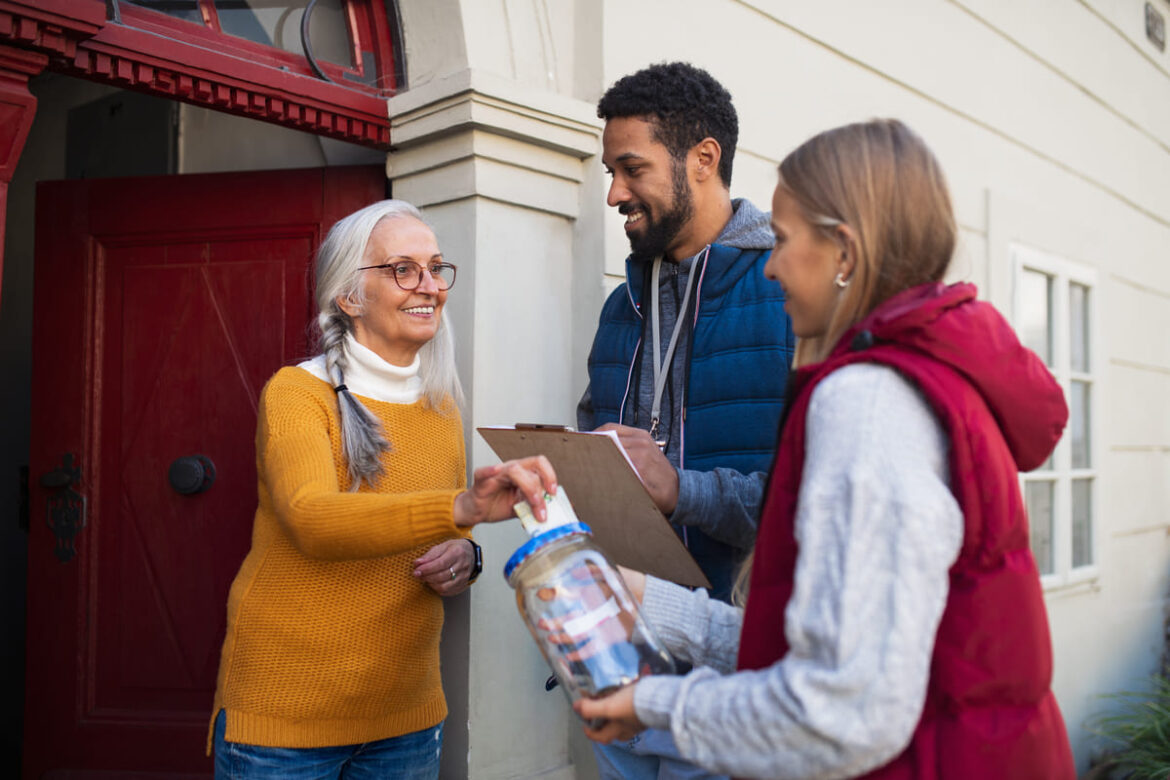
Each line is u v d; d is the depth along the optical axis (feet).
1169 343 16.97
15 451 9.59
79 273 7.09
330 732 4.63
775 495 2.80
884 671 2.30
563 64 7.09
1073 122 13.91
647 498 3.87
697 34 7.71
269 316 6.97
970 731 2.51
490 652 6.36
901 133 2.94
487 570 6.37
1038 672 2.59
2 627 9.38
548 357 6.94
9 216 9.99
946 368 2.59
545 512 3.27
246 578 4.73
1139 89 15.93
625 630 3.09
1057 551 12.91
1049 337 13.29
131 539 6.95
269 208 7.04
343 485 4.74
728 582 4.91
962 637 2.52
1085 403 14.08
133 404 7.04
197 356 7.00
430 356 5.33
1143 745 11.33
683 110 4.95
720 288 4.99
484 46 6.53
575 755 6.84
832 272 2.94
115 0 5.62
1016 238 12.23
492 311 6.52
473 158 6.41
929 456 2.52
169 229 7.08
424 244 4.99
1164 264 16.85
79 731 6.82
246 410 6.89
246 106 6.08
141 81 5.57
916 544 2.34
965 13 11.43
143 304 7.11
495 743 6.38
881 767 2.58
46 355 7.06
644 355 5.40
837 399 2.57
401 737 5.02
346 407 4.76
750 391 4.76
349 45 6.99
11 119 4.85
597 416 5.67
